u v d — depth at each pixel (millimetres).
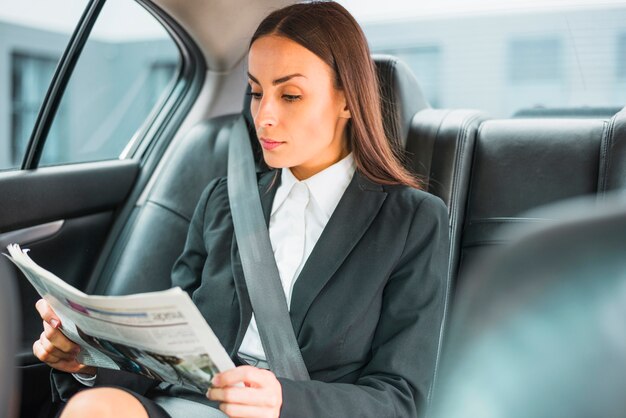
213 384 960
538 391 457
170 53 2174
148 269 1831
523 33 2225
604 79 2062
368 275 1278
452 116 1679
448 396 498
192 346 895
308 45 1284
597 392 443
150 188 2070
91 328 1010
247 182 1487
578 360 445
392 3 2371
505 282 467
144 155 2143
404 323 1269
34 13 6969
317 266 1289
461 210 1603
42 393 1634
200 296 1402
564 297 448
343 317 1254
